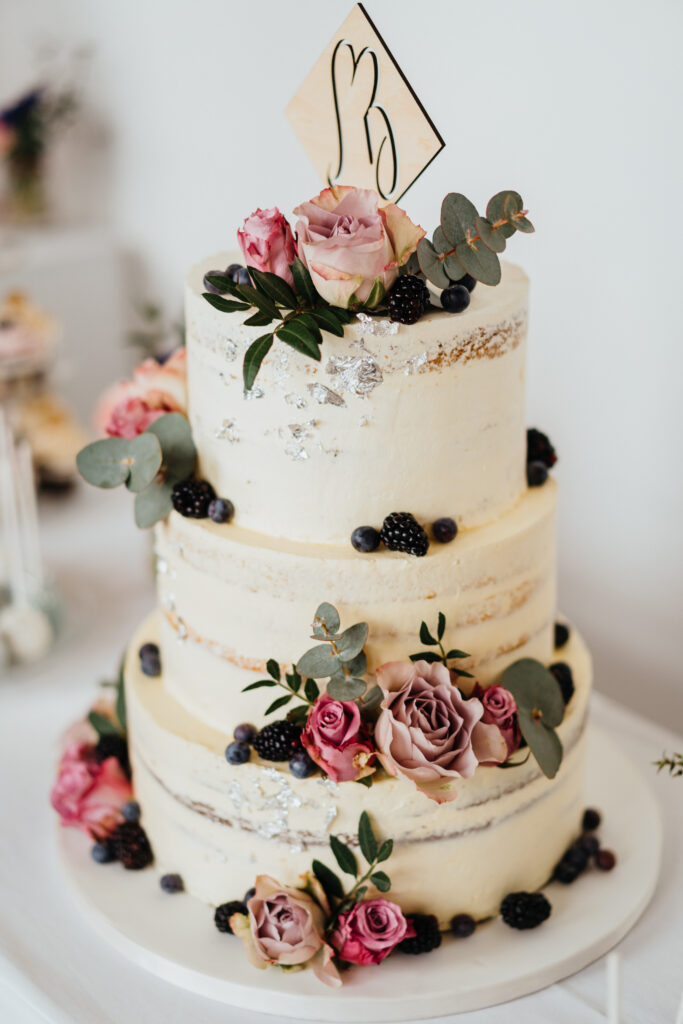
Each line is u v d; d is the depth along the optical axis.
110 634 1.06
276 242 0.65
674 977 0.69
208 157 1.29
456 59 0.97
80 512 1.33
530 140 0.94
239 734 0.70
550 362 1.00
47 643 1.01
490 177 0.98
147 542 1.16
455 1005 0.67
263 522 0.68
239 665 0.70
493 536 0.68
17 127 1.50
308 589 0.66
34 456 1.32
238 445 0.68
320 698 0.66
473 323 0.65
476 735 0.66
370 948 0.68
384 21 1.02
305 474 0.66
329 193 0.64
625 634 1.02
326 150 0.70
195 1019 0.68
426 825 0.68
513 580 0.69
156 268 1.46
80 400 1.53
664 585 0.98
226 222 1.29
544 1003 0.68
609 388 0.97
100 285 1.50
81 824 0.80
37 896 0.77
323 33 1.07
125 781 0.80
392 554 0.66
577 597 1.05
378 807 0.67
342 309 0.64
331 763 0.65
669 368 0.92
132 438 0.73
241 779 0.69
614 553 1.01
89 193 1.54
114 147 1.46
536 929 0.71
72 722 0.90
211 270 0.73
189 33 1.25
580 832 0.79
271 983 0.68
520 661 0.70
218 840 0.71
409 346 0.64
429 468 0.67
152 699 0.76
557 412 1.01
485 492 0.69
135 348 1.56
